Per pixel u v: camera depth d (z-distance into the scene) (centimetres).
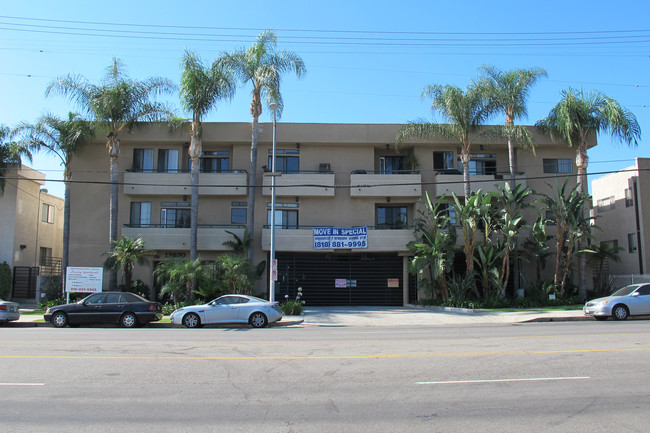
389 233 2781
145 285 2609
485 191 2833
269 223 2889
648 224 2881
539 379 827
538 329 1617
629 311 1928
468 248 2572
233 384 803
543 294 2561
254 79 2573
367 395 732
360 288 2880
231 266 2270
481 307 2480
